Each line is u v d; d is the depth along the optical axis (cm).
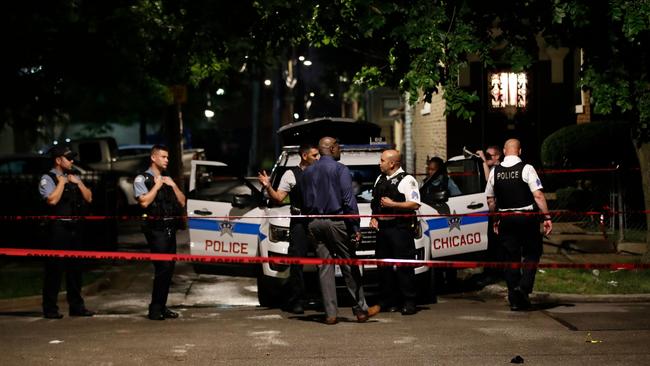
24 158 2630
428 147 2347
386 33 1343
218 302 1289
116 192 1964
